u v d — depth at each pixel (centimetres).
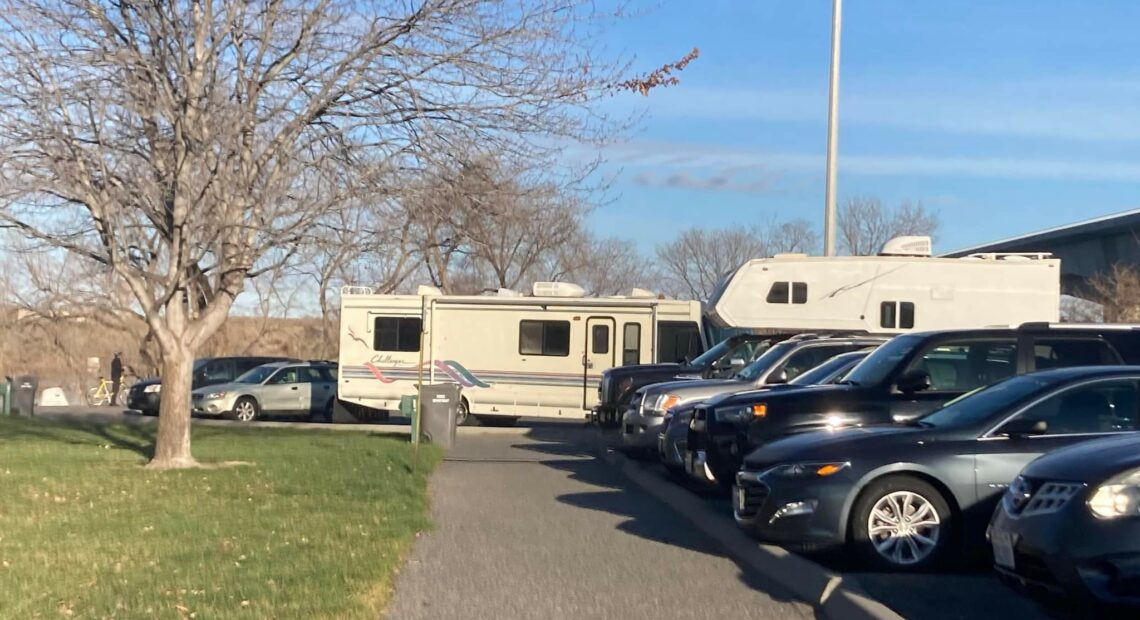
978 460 823
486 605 755
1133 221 3488
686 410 1293
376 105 1362
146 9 1260
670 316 2331
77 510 1073
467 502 1234
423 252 1644
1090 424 832
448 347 2391
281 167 1313
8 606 697
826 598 739
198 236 1323
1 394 2566
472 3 1352
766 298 2045
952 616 670
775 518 846
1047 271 2009
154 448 1677
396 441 1856
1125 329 1037
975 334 1057
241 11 1305
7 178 1251
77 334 3734
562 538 1011
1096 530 604
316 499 1167
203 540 925
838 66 2033
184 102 1292
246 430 2109
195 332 1443
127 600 714
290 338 4162
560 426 2517
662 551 951
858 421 1029
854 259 2027
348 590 748
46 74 1248
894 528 825
